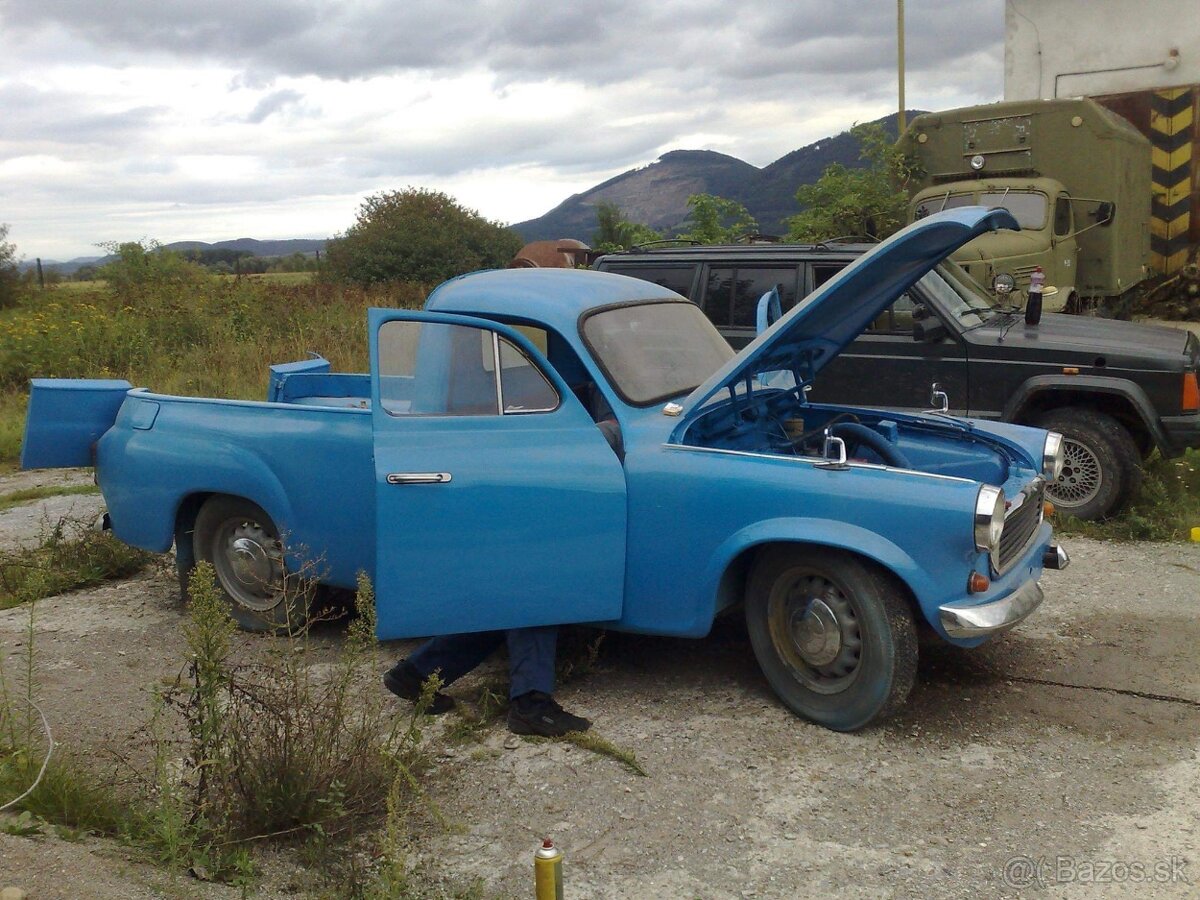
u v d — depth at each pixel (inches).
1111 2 658.2
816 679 181.2
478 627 179.6
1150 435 287.7
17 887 124.5
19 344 615.5
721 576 182.1
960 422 219.0
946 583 167.2
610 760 170.4
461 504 176.7
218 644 147.5
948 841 144.8
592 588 184.4
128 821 145.8
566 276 225.1
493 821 153.5
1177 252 648.4
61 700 197.2
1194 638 214.8
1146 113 648.4
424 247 1228.5
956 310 311.9
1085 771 162.9
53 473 430.3
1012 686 194.9
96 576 272.7
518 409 185.8
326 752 152.9
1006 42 697.6
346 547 208.8
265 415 219.5
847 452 213.8
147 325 667.4
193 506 237.3
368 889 132.5
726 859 142.2
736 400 204.1
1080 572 258.1
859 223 546.3
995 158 507.8
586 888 136.5
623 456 189.0
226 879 136.4
